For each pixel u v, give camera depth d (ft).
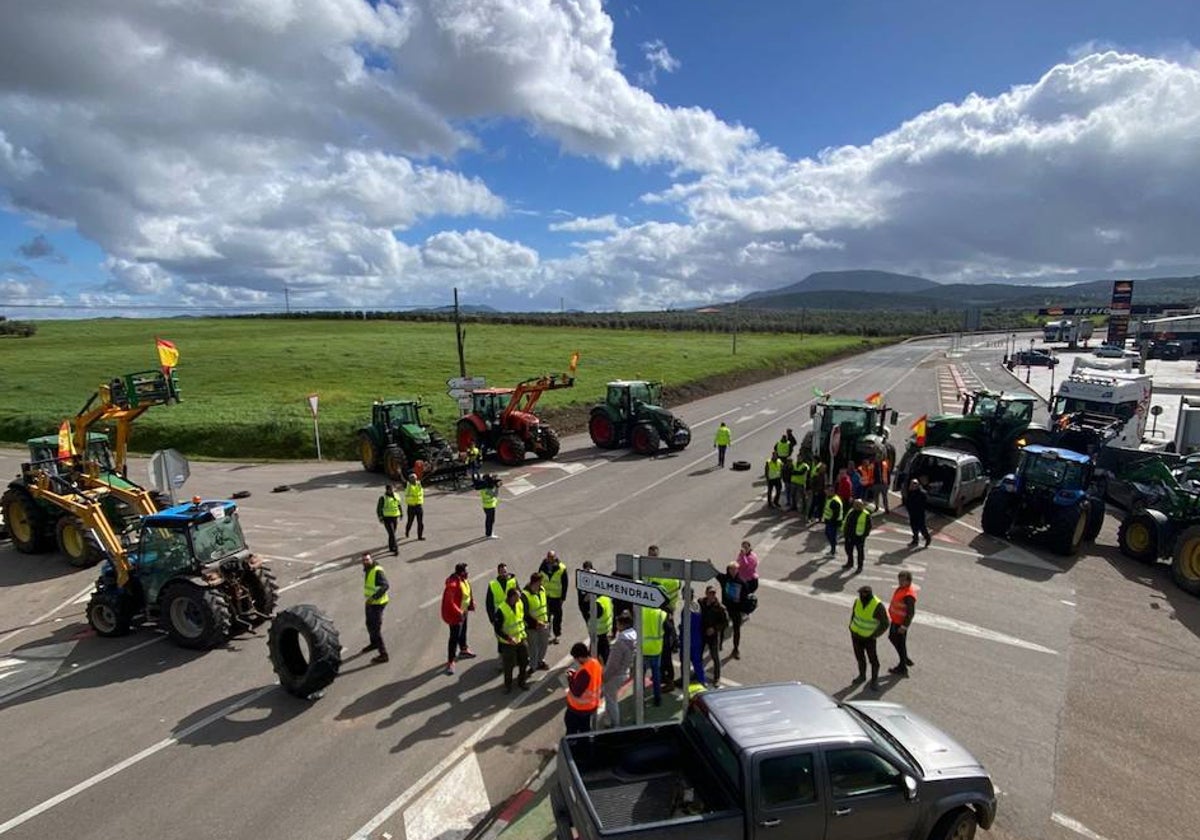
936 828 21.36
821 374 208.44
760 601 42.24
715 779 20.65
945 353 301.22
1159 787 25.31
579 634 38.32
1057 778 25.80
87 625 41.47
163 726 30.01
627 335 300.40
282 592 44.91
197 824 23.85
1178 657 35.17
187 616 38.06
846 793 20.11
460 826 23.52
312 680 31.17
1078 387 79.71
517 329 314.76
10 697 32.96
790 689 23.02
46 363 171.53
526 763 26.91
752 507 63.21
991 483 68.23
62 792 25.72
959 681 32.78
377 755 27.55
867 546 52.34
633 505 64.28
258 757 27.61
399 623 39.86
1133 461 66.28
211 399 122.11
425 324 344.90
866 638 31.91
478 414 84.99
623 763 22.13
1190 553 43.75
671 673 32.42
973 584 44.80
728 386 169.99
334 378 149.38
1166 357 233.55
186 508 39.27
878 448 62.64
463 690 32.53
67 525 51.62
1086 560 49.60
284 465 87.25
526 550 52.08
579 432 107.76
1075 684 32.50
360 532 57.52
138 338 250.98
